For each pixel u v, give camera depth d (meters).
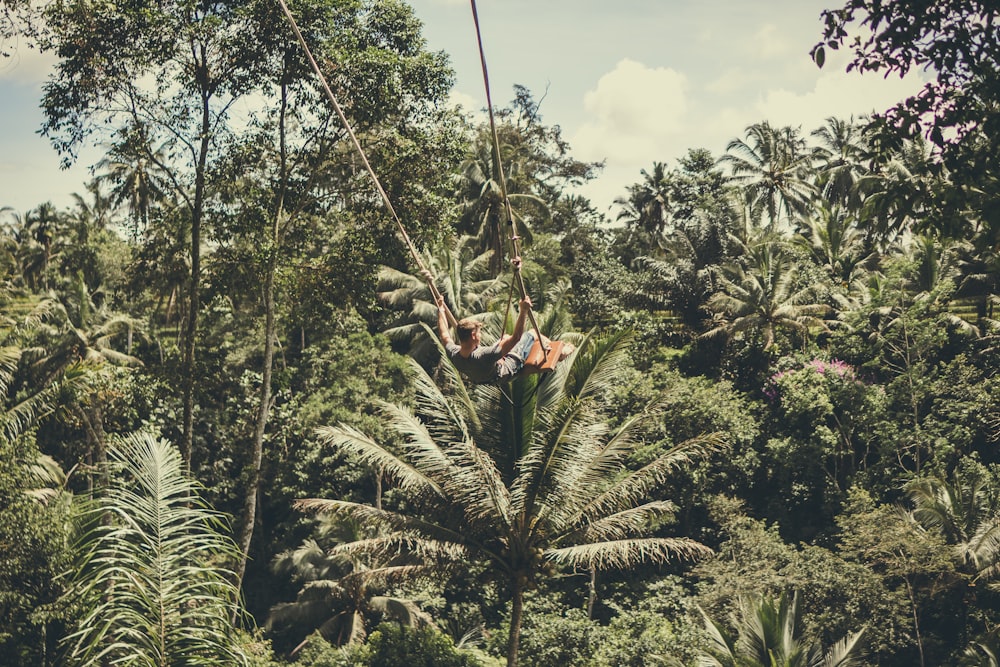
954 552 27.17
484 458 16.77
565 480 17.44
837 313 44.41
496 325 19.62
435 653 22.97
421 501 18.80
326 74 23.20
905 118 9.19
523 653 26.34
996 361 36.75
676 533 35.53
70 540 17.78
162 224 26.03
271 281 24.98
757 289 41.75
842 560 28.56
